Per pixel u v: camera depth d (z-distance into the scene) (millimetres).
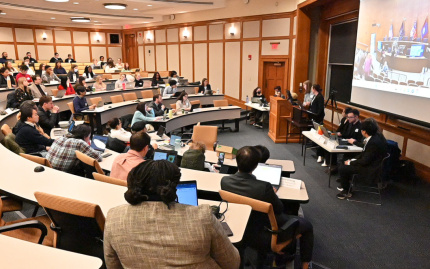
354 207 4160
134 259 1164
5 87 8023
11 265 1380
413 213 3984
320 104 6609
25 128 4184
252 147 2471
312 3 7605
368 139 4285
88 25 16484
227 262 1284
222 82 12148
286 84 9844
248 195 2359
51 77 10188
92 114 6996
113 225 1198
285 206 3240
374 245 3305
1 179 2662
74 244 1915
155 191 1214
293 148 6875
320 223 3756
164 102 9055
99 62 15086
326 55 8500
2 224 2354
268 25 10086
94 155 3451
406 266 2973
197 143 3699
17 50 15133
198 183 3002
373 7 5543
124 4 10211
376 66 5465
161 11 12273
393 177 4938
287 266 2727
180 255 1151
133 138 2922
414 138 4977
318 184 4922
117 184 2590
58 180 2666
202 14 12266
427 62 4262
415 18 4484
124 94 8734
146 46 15438
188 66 13438
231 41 11438
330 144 4766
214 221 1218
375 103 5520
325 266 2945
